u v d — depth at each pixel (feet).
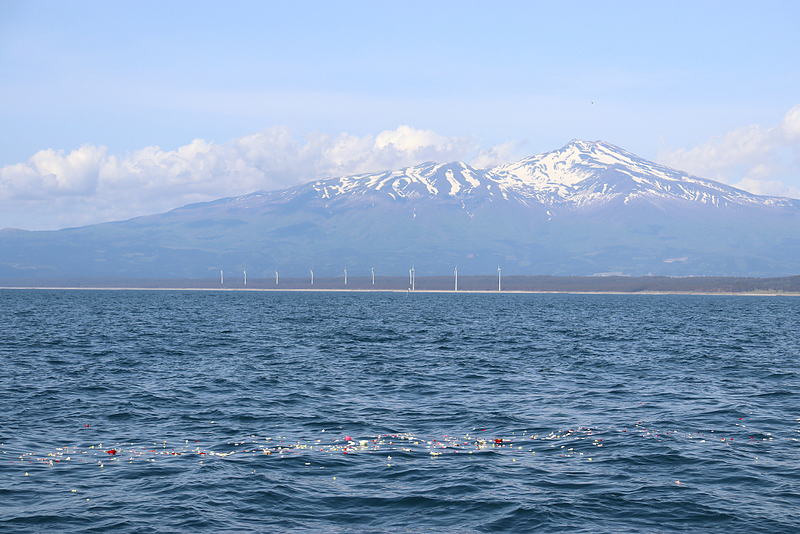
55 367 193.88
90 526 71.61
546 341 298.76
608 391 160.04
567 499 80.74
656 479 89.15
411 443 108.47
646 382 175.11
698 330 383.86
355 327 382.22
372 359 223.10
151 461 96.58
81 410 132.05
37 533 69.46
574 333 349.82
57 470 91.50
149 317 464.65
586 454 101.81
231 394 151.94
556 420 126.52
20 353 227.81
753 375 190.29
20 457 97.30
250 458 98.43
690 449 104.73
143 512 75.82
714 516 75.31
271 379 174.91
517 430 118.01
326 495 82.23
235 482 86.79
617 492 83.46
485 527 72.23
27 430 114.32
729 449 104.78
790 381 178.50
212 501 79.61
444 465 95.40
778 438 112.47
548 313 606.14
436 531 71.15
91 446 104.83
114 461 96.37
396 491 83.82
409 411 134.62
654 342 298.56
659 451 103.45
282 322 424.46
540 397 151.43
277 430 117.19
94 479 87.71
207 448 104.63
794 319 533.55
